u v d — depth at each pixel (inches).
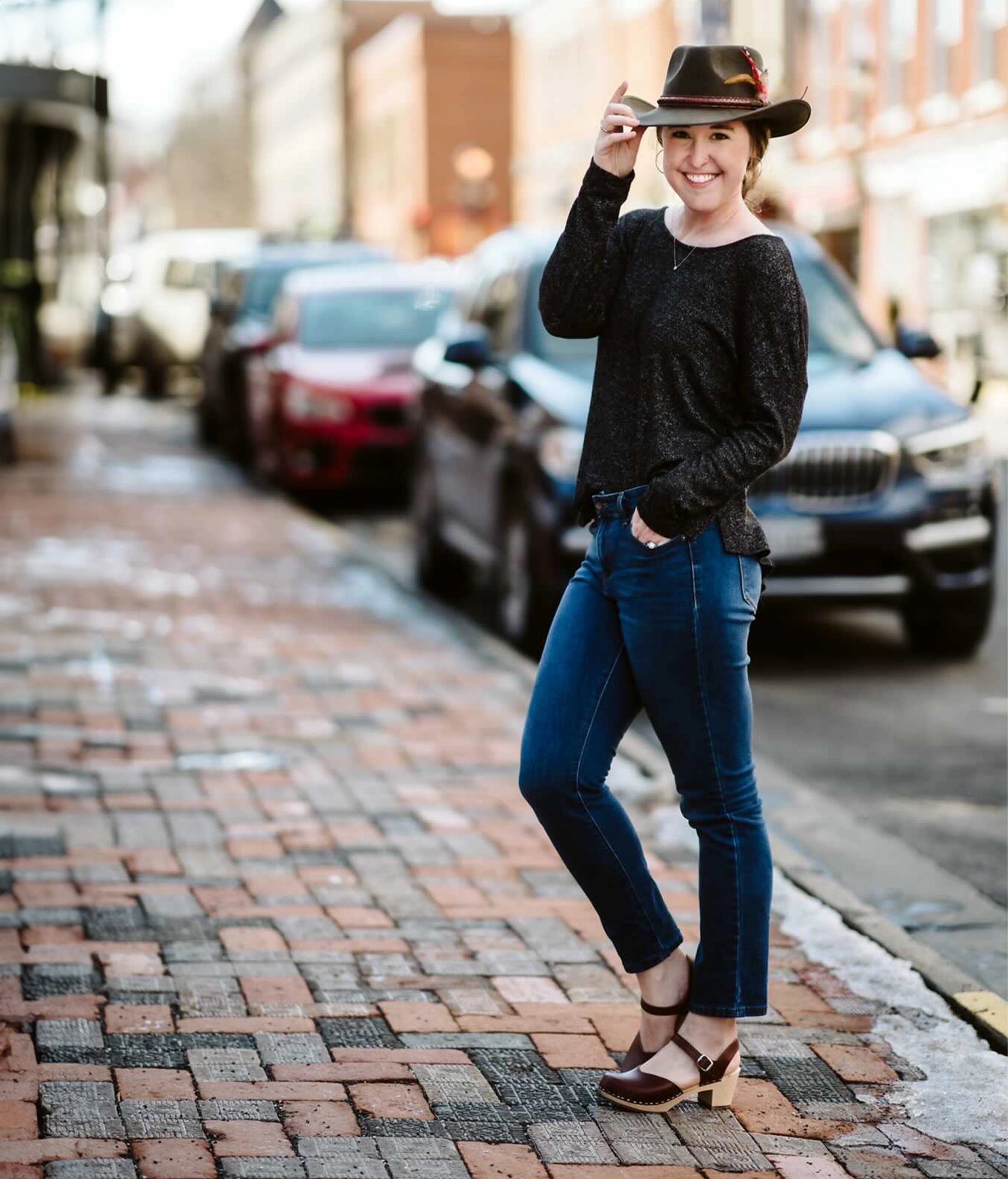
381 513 609.6
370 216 3053.6
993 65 1264.8
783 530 343.9
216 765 259.1
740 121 139.5
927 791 270.7
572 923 195.2
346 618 387.9
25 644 345.7
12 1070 152.2
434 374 444.5
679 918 199.3
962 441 356.8
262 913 194.7
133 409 1019.9
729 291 140.1
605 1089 150.1
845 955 188.9
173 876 206.7
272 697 306.5
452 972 179.3
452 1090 151.9
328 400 589.9
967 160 1295.5
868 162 1417.3
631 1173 138.8
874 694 338.3
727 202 141.2
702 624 142.9
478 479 391.5
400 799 243.3
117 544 488.4
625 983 177.9
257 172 4040.4
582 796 146.3
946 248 1330.0
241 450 724.7
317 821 231.6
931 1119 150.6
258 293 764.6
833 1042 166.6
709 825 147.7
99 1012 165.8
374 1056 158.1
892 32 1385.3
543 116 2119.8
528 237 423.8
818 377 367.6
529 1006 171.3
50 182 1002.7
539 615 352.8
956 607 363.6
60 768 254.8
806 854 235.8
